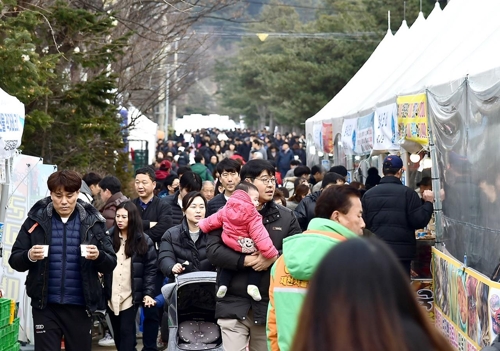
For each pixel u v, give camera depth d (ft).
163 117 198.59
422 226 35.37
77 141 57.57
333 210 18.30
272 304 18.94
